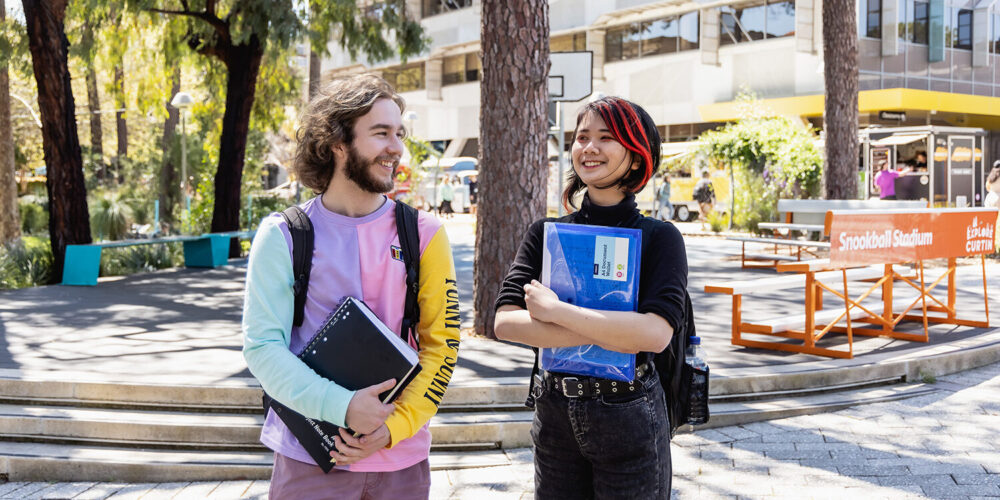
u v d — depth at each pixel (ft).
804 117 95.04
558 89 31.17
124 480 15.37
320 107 6.96
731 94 103.19
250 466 15.31
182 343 22.24
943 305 26.48
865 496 13.62
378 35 52.65
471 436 16.47
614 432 7.46
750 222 63.41
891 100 88.84
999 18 103.65
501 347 21.85
